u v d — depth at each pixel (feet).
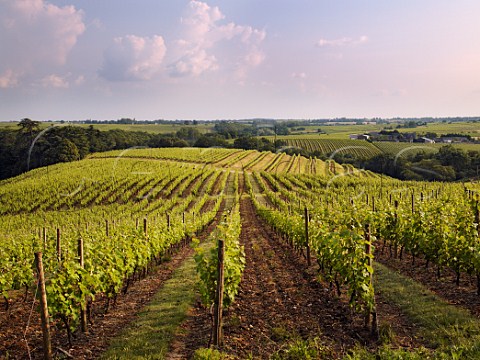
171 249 60.13
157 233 49.90
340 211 51.39
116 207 143.13
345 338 22.99
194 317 28.30
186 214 105.91
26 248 45.96
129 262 35.45
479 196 33.40
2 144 268.62
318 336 23.26
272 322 26.05
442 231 33.60
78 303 25.61
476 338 20.52
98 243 38.29
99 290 28.58
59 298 23.71
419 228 37.76
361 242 25.81
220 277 23.09
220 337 22.81
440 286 31.53
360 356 19.62
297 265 43.86
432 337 21.91
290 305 29.45
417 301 27.81
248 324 25.98
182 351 22.47
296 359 19.88
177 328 25.70
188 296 33.04
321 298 30.68
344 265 26.43
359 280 24.22
